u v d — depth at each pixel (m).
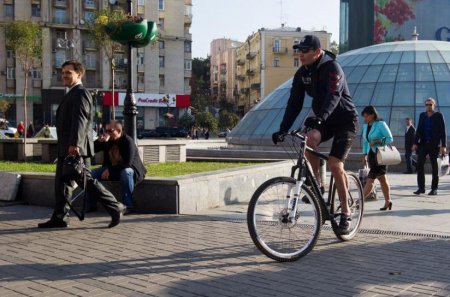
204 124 62.75
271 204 5.33
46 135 26.12
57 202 7.05
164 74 67.56
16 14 58.81
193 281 4.65
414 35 30.86
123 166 8.12
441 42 28.92
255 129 25.38
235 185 9.50
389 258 5.45
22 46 32.44
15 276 4.79
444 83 23.92
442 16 71.06
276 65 89.62
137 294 4.30
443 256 5.54
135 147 8.23
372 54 27.05
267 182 5.29
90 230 6.87
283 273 4.91
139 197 8.26
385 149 8.76
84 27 61.22
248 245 6.01
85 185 6.85
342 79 5.73
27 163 13.80
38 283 4.59
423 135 11.27
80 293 4.32
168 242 6.15
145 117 66.56
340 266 5.15
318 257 5.50
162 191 8.13
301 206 5.51
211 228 7.00
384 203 9.82
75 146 6.69
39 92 60.75
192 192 8.39
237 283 4.60
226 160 15.53
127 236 6.49
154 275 4.83
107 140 8.33
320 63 5.77
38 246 5.96
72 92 6.89
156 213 8.16
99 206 8.40
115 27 10.84
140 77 65.75
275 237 5.34
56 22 60.53
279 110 25.34
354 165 18.22
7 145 15.90
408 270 5.00
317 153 5.85
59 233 6.68
